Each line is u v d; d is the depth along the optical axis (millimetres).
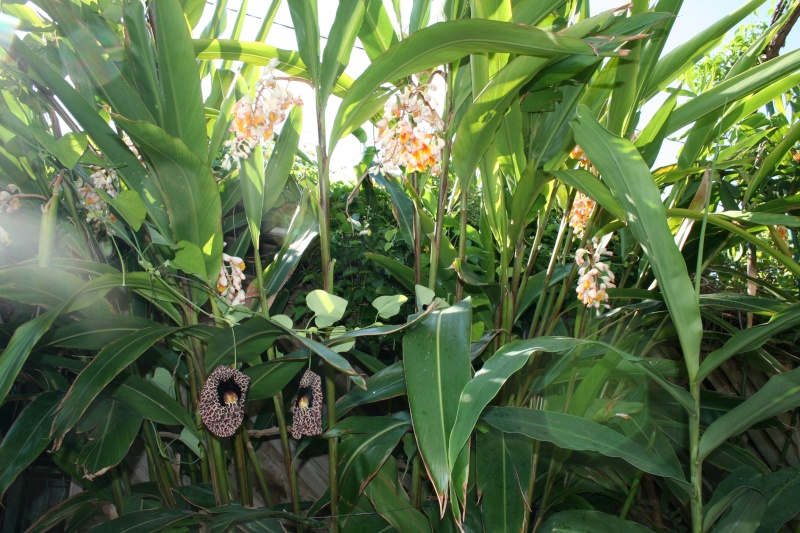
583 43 1242
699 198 1611
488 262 1863
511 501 1438
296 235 1736
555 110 1672
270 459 2301
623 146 1219
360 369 2322
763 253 2516
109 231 1474
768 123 2369
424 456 1040
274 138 1865
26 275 1346
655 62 1610
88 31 1368
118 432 1525
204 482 1816
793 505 1422
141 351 1371
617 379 1851
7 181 1581
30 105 1520
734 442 2098
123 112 1423
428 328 1246
